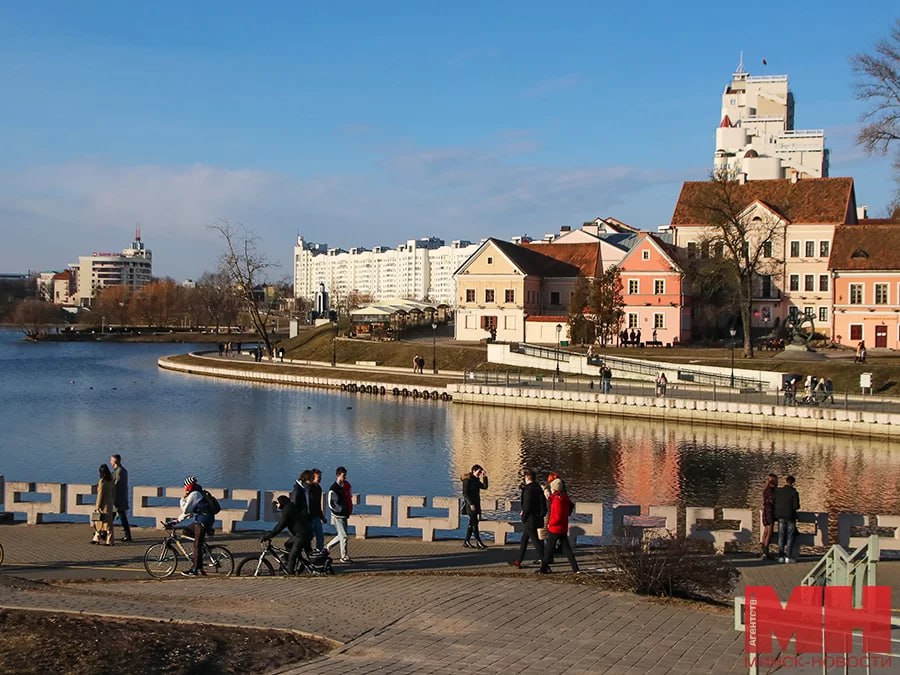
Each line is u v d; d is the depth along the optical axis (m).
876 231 107.25
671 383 86.56
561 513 25.30
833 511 44.16
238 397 95.62
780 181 122.88
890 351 100.69
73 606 18.81
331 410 84.62
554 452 61.62
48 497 45.84
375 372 108.06
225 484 49.59
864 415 67.25
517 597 21.23
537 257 131.50
